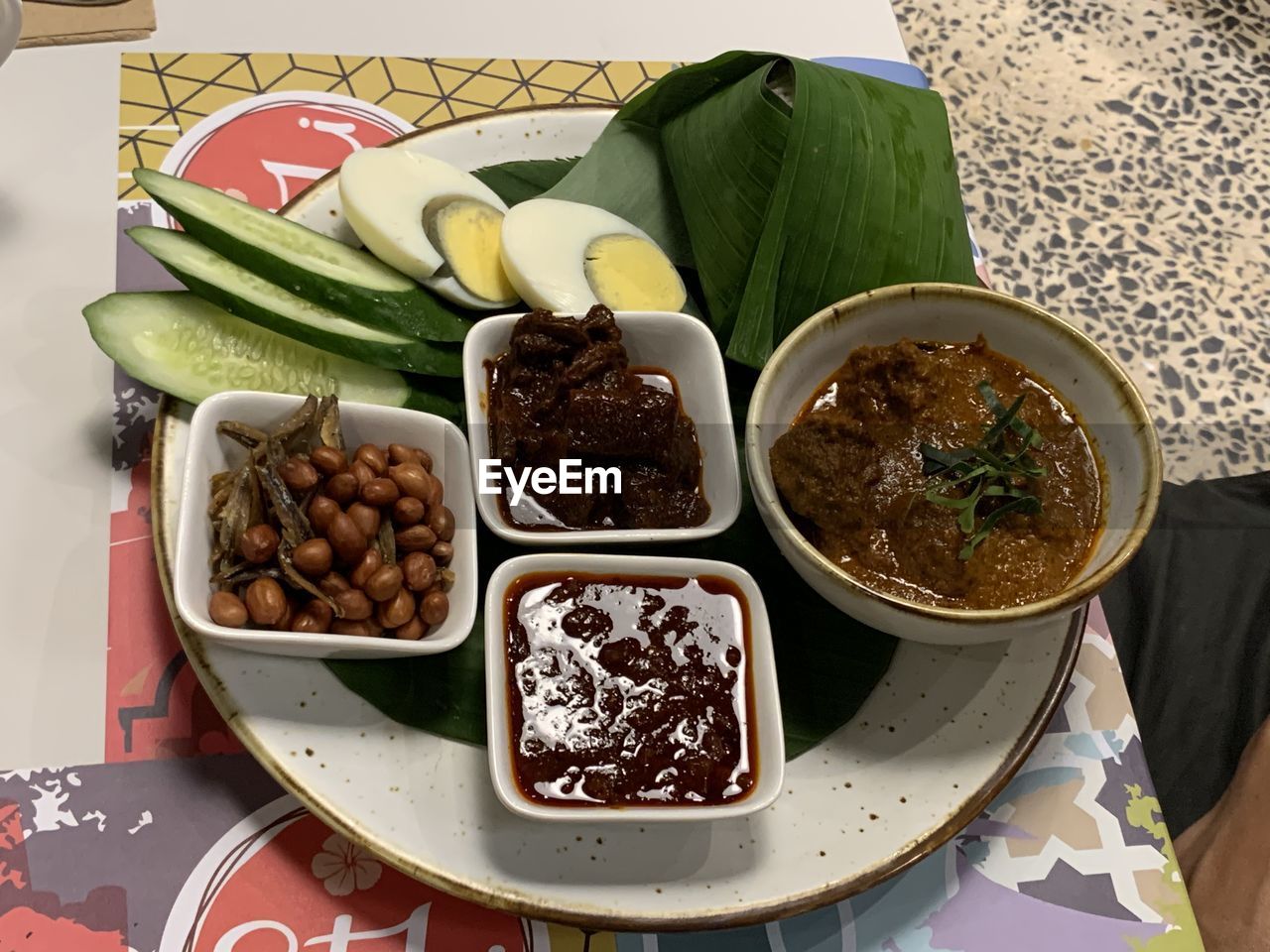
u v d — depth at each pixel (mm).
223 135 401
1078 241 477
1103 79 522
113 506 333
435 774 290
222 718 290
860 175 360
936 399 332
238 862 292
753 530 341
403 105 422
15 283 361
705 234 376
